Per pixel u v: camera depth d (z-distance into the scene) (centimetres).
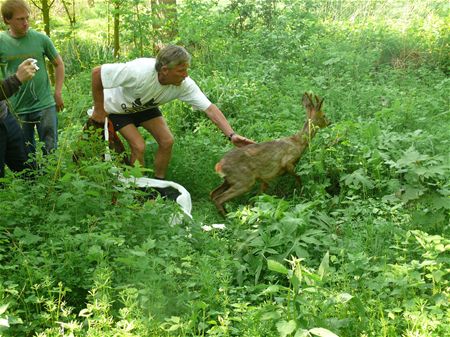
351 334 279
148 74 426
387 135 470
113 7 799
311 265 345
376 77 691
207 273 307
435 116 547
